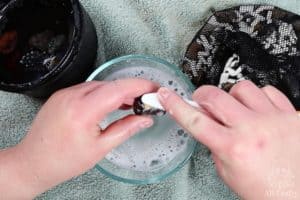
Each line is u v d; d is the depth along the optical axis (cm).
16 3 74
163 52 81
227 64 80
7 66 75
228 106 65
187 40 82
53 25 76
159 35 82
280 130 66
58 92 69
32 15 75
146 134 76
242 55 79
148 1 82
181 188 80
